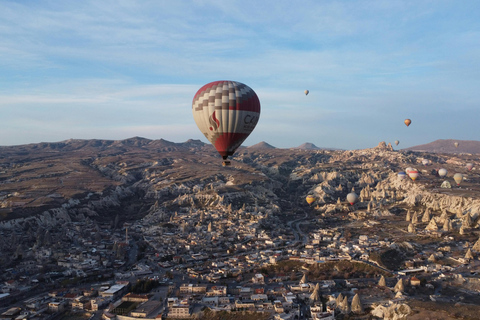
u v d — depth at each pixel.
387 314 157.75
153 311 166.62
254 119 146.88
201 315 163.00
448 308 154.75
